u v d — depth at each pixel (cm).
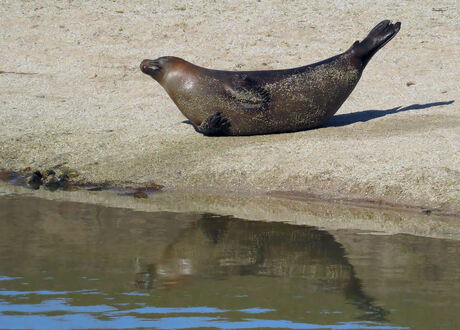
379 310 2366
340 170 4081
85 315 2338
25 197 4000
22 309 2389
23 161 4628
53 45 7050
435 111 5184
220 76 4712
